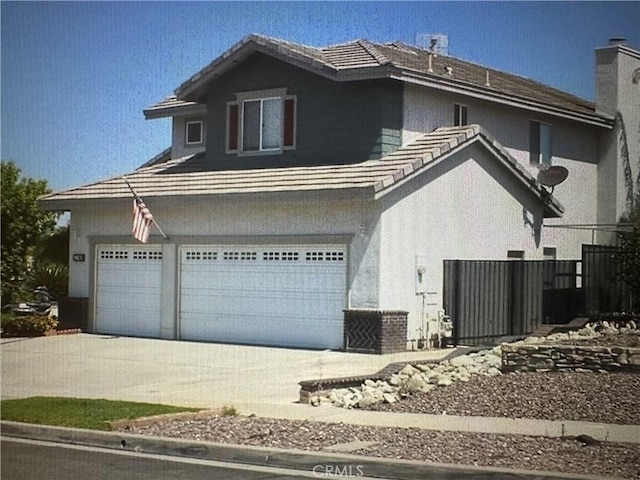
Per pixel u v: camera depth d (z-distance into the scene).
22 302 33.25
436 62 29.05
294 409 14.68
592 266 26.20
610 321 24.91
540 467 10.51
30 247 35.75
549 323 25.94
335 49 27.30
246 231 23.97
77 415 14.02
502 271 24.80
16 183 35.38
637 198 31.22
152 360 20.89
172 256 25.41
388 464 10.73
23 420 13.75
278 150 26.11
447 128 25.23
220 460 11.73
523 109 28.86
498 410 14.20
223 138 27.28
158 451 12.30
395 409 14.57
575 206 30.98
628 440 12.05
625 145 31.48
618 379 15.99
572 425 13.12
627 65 31.62
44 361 20.92
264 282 23.70
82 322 27.06
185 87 27.45
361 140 24.53
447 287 23.64
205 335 24.77
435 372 16.31
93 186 27.62
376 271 21.81
